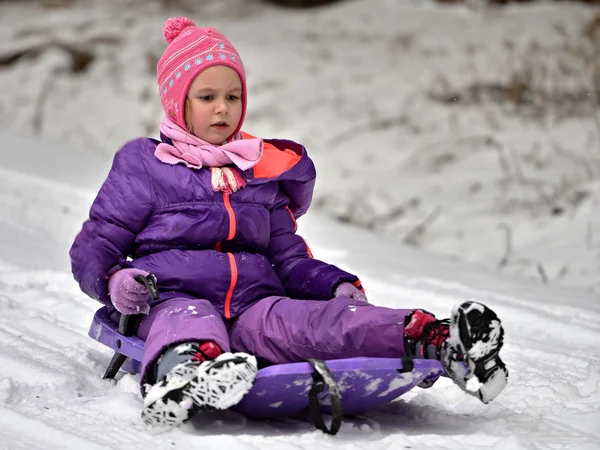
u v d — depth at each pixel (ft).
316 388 23.50
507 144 86.33
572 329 39.14
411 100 100.01
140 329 27.20
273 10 142.82
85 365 30.83
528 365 33.37
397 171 83.66
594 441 24.00
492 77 102.42
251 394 23.75
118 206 27.63
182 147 28.68
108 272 27.14
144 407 23.72
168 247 27.71
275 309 26.50
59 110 102.42
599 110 91.61
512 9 126.52
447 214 72.33
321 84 105.91
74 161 79.61
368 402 24.91
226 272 27.40
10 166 72.38
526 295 46.39
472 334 22.99
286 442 23.06
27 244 52.75
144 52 116.78
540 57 104.68
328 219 69.26
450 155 85.92
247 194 28.55
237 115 29.60
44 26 125.90
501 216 70.49
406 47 116.57
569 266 57.82
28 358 29.96
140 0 142.41
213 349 24.30
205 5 141.59
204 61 28.99
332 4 142.82
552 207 69.51
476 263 61.62
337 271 28.48
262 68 110.22
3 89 107.34
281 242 29.84
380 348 24.72
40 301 40.01
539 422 25.67
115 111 101.30
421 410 26.73
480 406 27.22
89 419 24.76
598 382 28.94
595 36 104.68
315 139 92.38
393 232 70.79
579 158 81.25
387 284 46.73
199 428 24.31
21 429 23.61
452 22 124.88
